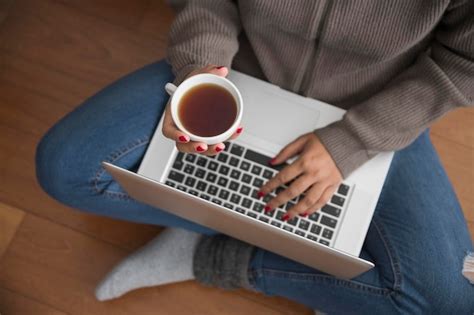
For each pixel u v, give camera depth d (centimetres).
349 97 102
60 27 152
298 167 93
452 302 99
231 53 96
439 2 76
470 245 103
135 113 98
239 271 116
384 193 103
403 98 91
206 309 133
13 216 138
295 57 95
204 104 75
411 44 84
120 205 108
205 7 96
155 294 133
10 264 134
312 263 93
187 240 128
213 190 94
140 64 150
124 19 153
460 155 143
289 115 97
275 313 132
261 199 94
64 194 104
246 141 96
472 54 83
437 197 103
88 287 133
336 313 112
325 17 84
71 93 148
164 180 95
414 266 99
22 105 146
